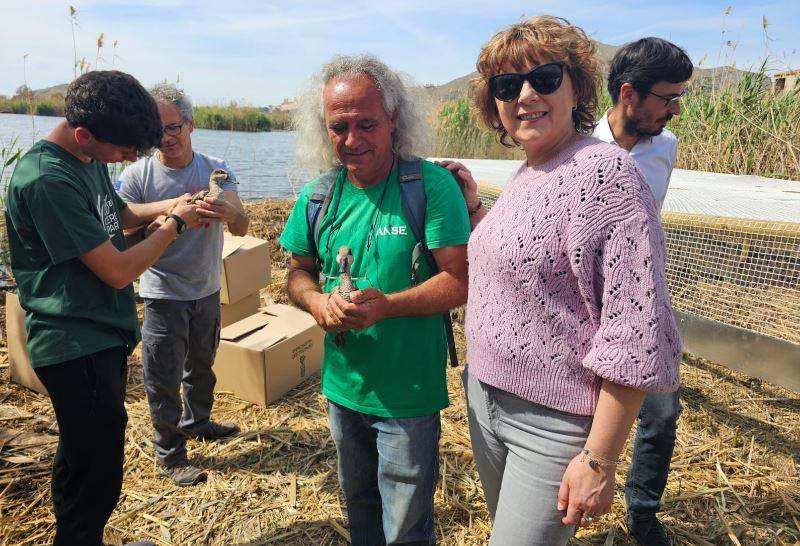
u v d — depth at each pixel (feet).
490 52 4.89
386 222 5.82
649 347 3.96
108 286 6.59
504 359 4.86
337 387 6.14
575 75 4.79
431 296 5.60
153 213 8.26
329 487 9.31
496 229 4.85
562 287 4.45
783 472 9.68
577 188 4.28
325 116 5.77
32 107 22.66
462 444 10.53
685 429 10.96
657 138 7.93
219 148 59.26
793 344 9.13
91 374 6.38
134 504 8.80
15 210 6.05
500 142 5.78
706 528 8.38
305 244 6.53
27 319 6.39
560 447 4.68
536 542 4.79
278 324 13.03
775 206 12.14
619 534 8.20
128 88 6.09
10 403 11.56
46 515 8.40
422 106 6.19
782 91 24.35
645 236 4.02
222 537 8.18
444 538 8.17
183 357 9.41
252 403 11.96
